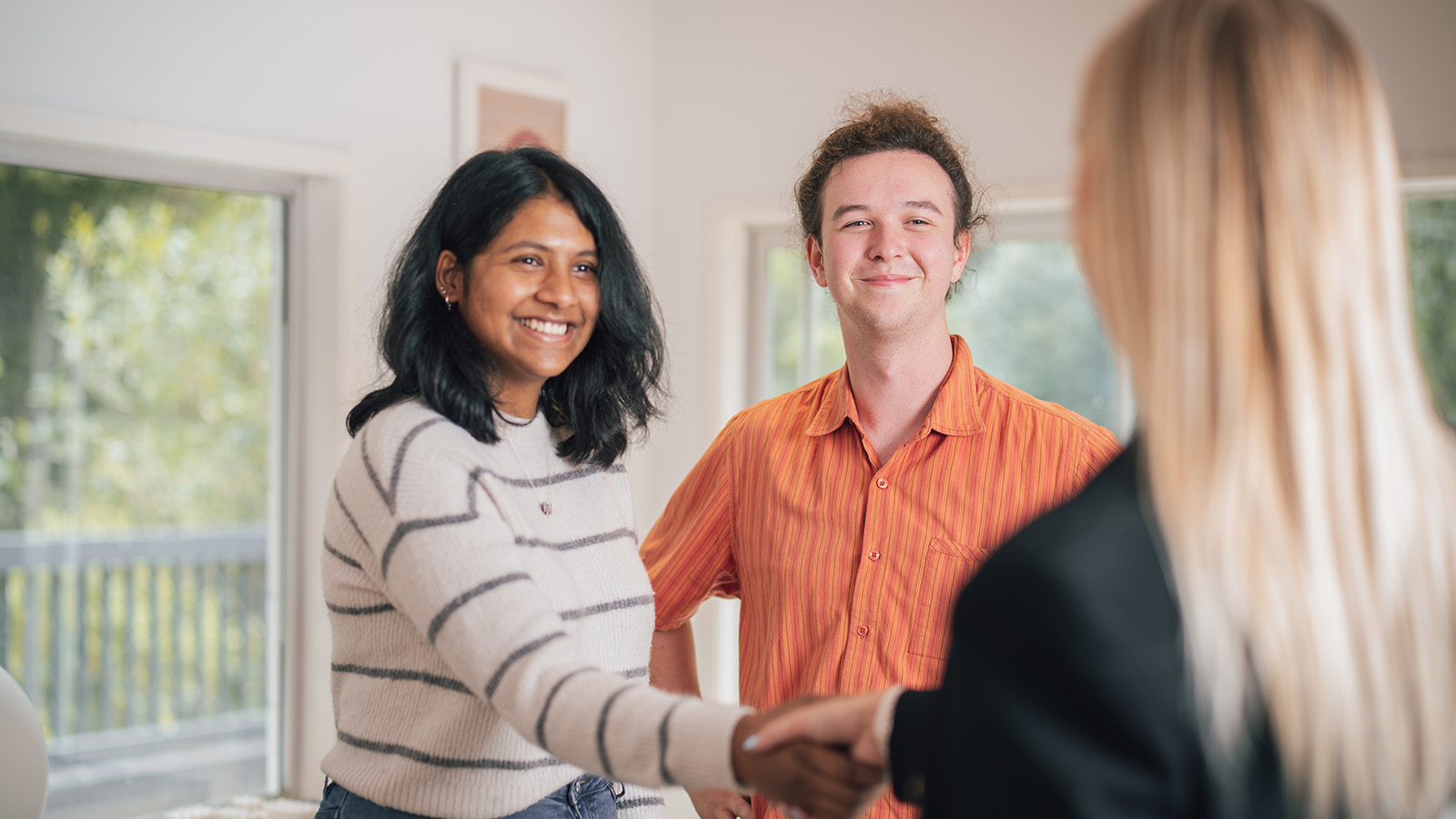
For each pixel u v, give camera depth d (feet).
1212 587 2.02
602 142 12.03
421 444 3.97
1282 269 2.02
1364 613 2.02
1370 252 2.05
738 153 11.96
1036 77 10.22
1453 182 8.74
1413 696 2.09
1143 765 2.01
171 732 10.33
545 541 4.42
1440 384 9.10
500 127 11.10
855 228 5.11
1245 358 2.04
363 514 3.97
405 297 4.32
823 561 5.17
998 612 2.14
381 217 10.43
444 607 3.67
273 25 9.71
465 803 4.02
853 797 2.99
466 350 4.31
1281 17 2.13
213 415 10.37
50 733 9.78
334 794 4.31
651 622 4.85
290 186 10.36
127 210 9.83
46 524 9.71
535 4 11.47
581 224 4.50
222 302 10.32
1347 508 2.00
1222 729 2.00
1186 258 2.09
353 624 4.16
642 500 12.39
